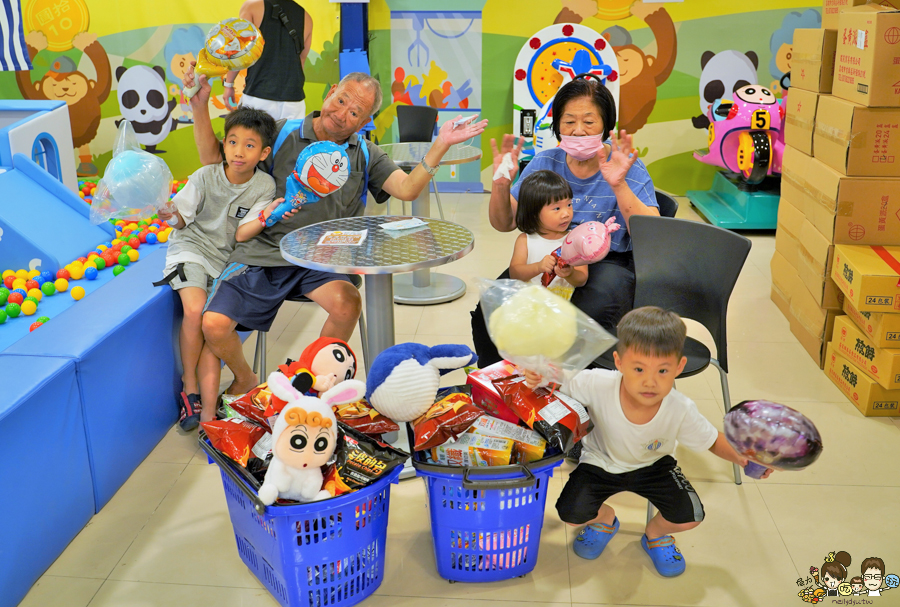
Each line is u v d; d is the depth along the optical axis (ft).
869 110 9.52
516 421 6.50
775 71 19.72
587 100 8.59
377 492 6.18
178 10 19.84
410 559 7.11
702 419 6.53
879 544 7.22
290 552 5.98
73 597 6.63
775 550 7.17
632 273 9.05
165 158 21.06
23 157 13.08
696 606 6.46
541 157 9.30
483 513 6.39
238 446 6.34
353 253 7.74
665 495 6.63
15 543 6.47
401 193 9.42
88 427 7.57
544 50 19.27
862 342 9.59
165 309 9.25
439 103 20.85
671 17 19.52
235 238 9.62
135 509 7.89
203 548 7.29
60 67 20.31
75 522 7.43
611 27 19.76
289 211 9.05
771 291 13.51
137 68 20.31
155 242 13.73
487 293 6.20
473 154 14.29
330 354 6.69
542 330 5.82
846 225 9.98
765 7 19.25
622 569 6.95
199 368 9.43
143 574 6.92
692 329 12.25
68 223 12.87
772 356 11.22
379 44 20.45
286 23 14.94
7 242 11.77
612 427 6.54
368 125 19.34
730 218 17.62
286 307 13.52
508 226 9.36
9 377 6.86
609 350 8.14
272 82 15.28
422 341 11.89
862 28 9.61
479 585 6.75
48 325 8.11
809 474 8.38
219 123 20.63
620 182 8.56
